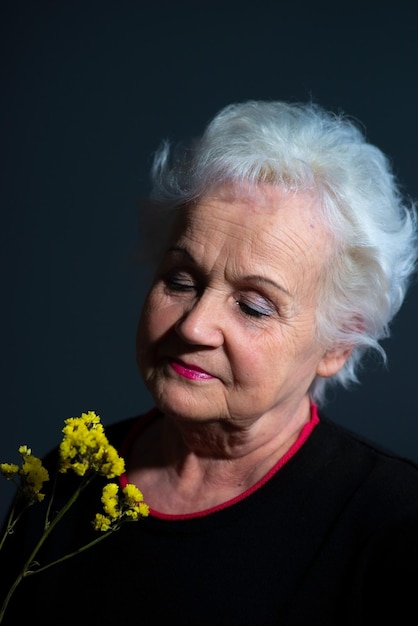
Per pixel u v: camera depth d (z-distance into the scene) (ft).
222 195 3.38
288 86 8.79
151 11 9.29
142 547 3.73
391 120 8.37
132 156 9.45
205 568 3.61
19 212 9.80
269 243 3.29
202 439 3.67
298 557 3.56
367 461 3.78
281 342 3.39
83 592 3.79
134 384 9.77
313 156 3.44
